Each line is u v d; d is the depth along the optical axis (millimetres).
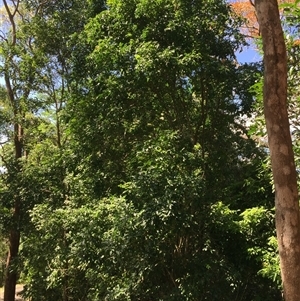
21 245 12266
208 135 8867
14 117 12938
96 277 8359
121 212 6957
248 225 7246
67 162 9805
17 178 12188
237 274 6977
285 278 3414
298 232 3461
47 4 13008
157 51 7453
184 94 8805
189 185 6727
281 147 3613
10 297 13648
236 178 8852
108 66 8102
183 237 7441
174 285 7129
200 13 8336
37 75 12461
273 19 3818
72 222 8289
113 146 9023
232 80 8273
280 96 3705
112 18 8445
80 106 9133
